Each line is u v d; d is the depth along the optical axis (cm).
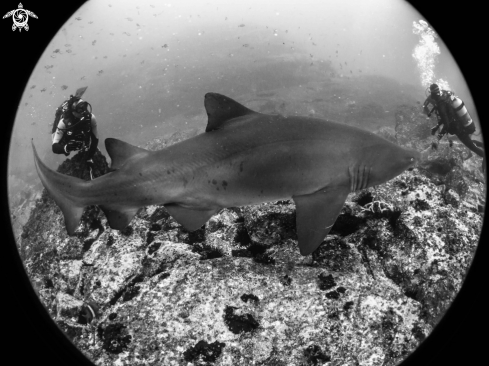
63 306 313
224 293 284
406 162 279
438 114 556
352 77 1981
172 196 275
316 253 303
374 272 300
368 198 335
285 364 255
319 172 269
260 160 266
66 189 289
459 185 436
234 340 264
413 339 261
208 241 332
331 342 260
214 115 276
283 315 272
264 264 305
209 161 269
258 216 325
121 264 328
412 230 311
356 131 280
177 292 288
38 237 404
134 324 273
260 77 1903
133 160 280
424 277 296
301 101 1353
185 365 257
